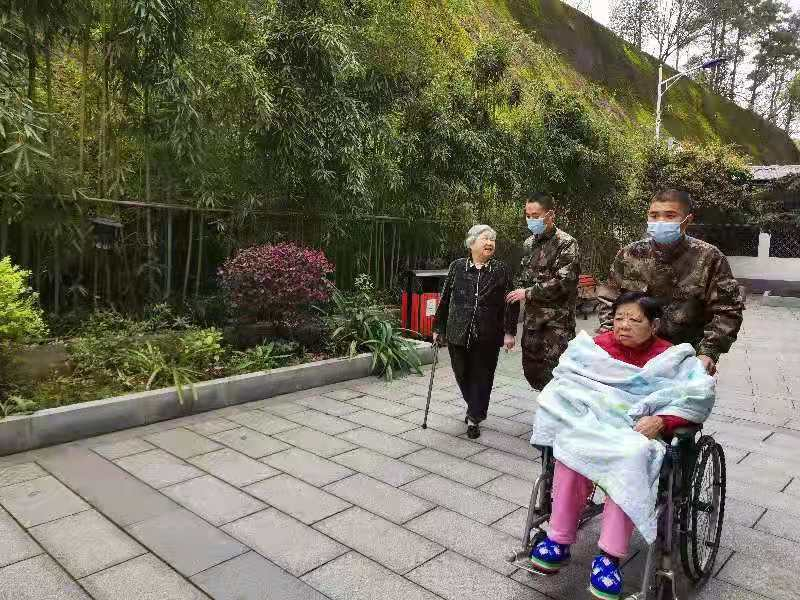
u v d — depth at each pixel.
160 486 3.21
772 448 4.12
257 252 5.27
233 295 5.16
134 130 5.30
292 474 3.40
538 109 9.23
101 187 5.41
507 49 7.91
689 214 2.58
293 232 6.30
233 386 4.60
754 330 9.49
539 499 2.68
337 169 6.21
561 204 10.58
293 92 5.54
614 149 11.05
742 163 16.16
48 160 4.70
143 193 5.66
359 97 6.48
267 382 4.82
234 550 2.60
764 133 40.91
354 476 3.40
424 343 6.23
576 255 3.74
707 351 2.50
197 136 5.20
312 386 5.17
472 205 8.18
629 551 2.70
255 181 5.82
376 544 2.68
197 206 5.50
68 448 3.68
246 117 5.55
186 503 3.02
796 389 5.81
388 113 6.81
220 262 6.07
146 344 4.82
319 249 6.46
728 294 2.53
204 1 5.32
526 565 2.36
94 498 3.04
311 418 4.39
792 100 36.19
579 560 2.62
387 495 3.17
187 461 3.55
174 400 4.26
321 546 2.65
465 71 7.91
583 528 2.91
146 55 4.97
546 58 9.84
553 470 2.49
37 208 4.74
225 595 2.28
